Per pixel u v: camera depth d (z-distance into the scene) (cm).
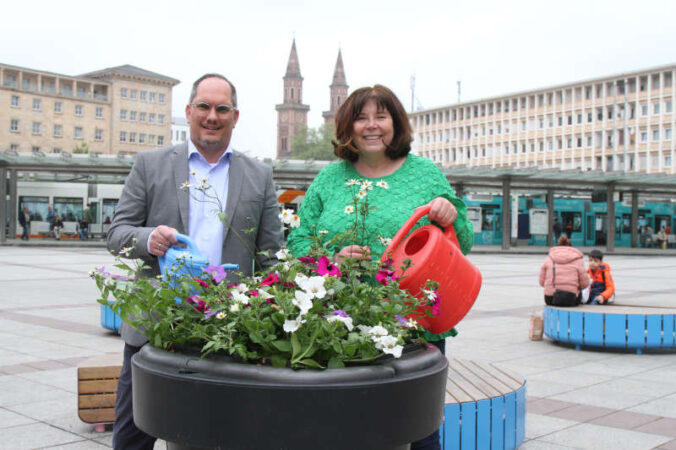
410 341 212
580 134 10762
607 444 465
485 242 4372
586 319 834
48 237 3941
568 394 611
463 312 274
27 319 1010
